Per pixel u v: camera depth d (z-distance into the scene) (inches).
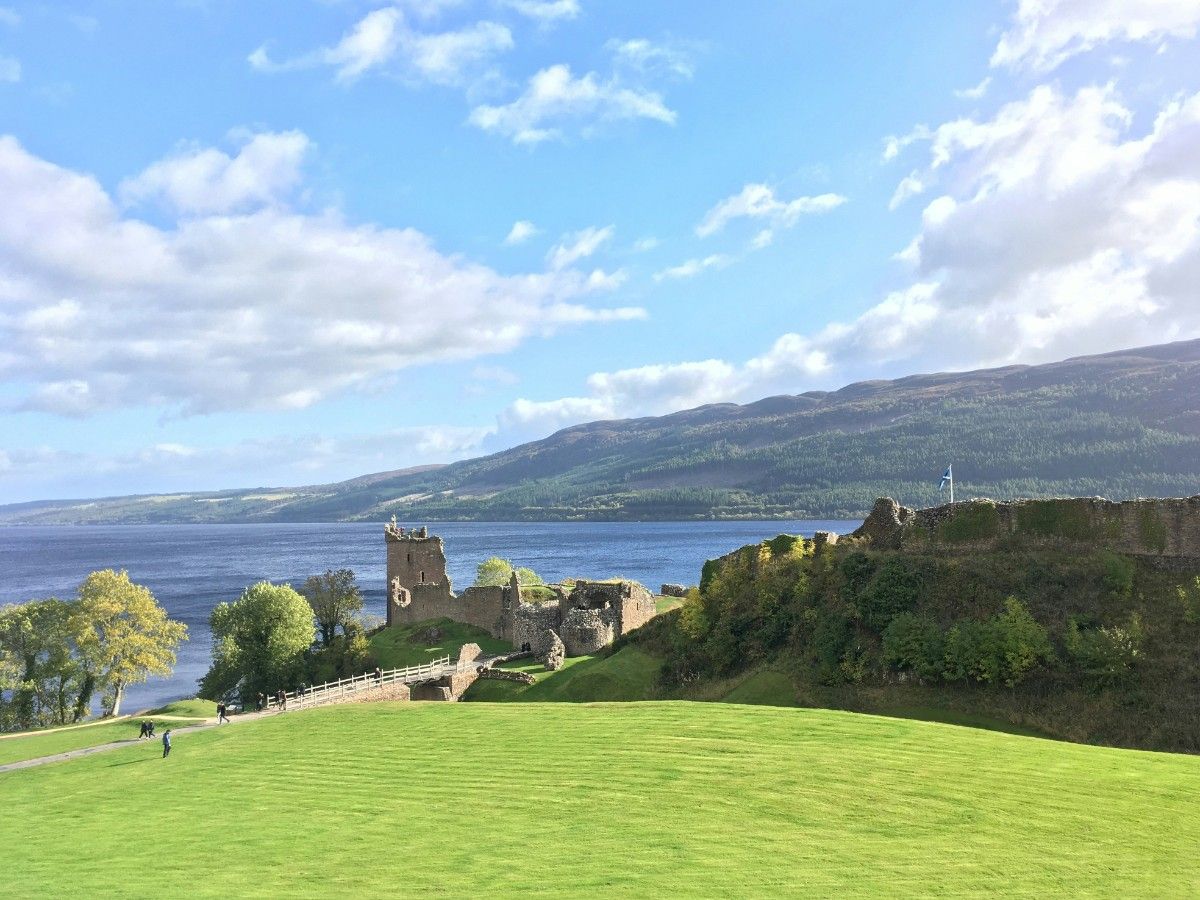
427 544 4943.4
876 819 1198.3
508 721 1891.0
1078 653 1873.8
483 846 1177.4
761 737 1603.1
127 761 1908.2
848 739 1567.4
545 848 1156.5
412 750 1715.1
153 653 3499.0
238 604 3956.7
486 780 1475.1
